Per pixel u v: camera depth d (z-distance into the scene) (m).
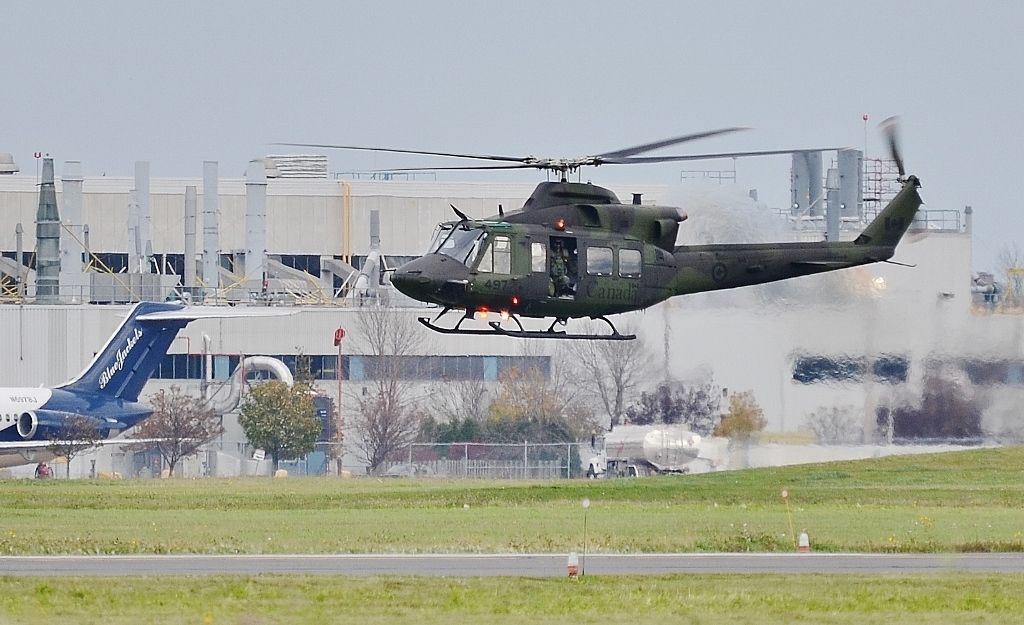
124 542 127.75
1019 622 87.31
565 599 94.19
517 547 125.50
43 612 87.69
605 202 151.12
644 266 150.75
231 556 119.94
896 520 150.88
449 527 144.50
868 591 98.75
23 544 125.50
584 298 147.12
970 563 117.25
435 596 95.19
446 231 145.50
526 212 147.12
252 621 85.31
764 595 96.25
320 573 108.31
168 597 94.12
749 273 161.12
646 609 90.19
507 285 143.25
